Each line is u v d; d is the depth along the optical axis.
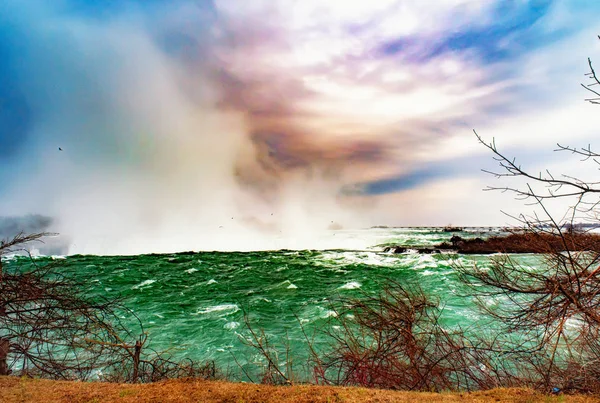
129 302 18.52
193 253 45.72
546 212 4.17
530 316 4.63
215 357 11.11
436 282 18.59
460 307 12.51
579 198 3.89
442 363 6.59
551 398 3.87
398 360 6.61
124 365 7.02
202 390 3.98
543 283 4.46
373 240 59.00
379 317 6.77
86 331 6.68
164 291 21.55
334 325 11.45
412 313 6.73
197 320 15.41
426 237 64.19
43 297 6.16
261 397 3.76
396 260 32.72
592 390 4.36
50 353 6.51
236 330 13.80
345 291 19.28
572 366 4.86
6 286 6.00
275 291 21.33
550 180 3.91
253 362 10.28
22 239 6.21
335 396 3.78
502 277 4.94
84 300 6.84
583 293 4.10
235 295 20.50
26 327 6.35
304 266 31.80
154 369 6.72
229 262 35.84
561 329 4.09
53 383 4.32
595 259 3.91
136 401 3.66
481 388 5.68
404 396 3.82
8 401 3.64
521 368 5.86
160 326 14.52
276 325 14.23
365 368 6.11
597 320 3.83
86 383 4.34
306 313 15.55
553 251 4.14
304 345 11.16
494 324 8.05
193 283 24.22
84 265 31.12
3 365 5.82
